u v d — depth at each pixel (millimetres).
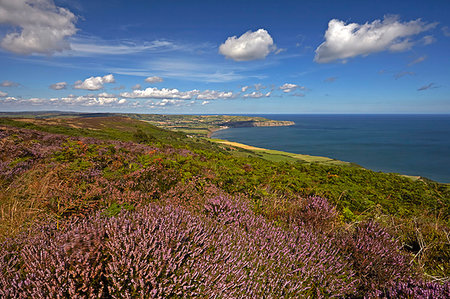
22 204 4121
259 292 2658
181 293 2340
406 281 3111
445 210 8297
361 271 3355
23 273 2367
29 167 6449
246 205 5242
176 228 2969
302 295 2770
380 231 4215
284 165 14688
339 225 4863
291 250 3564
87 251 2283
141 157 9203
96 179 5555
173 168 7566
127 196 4641
